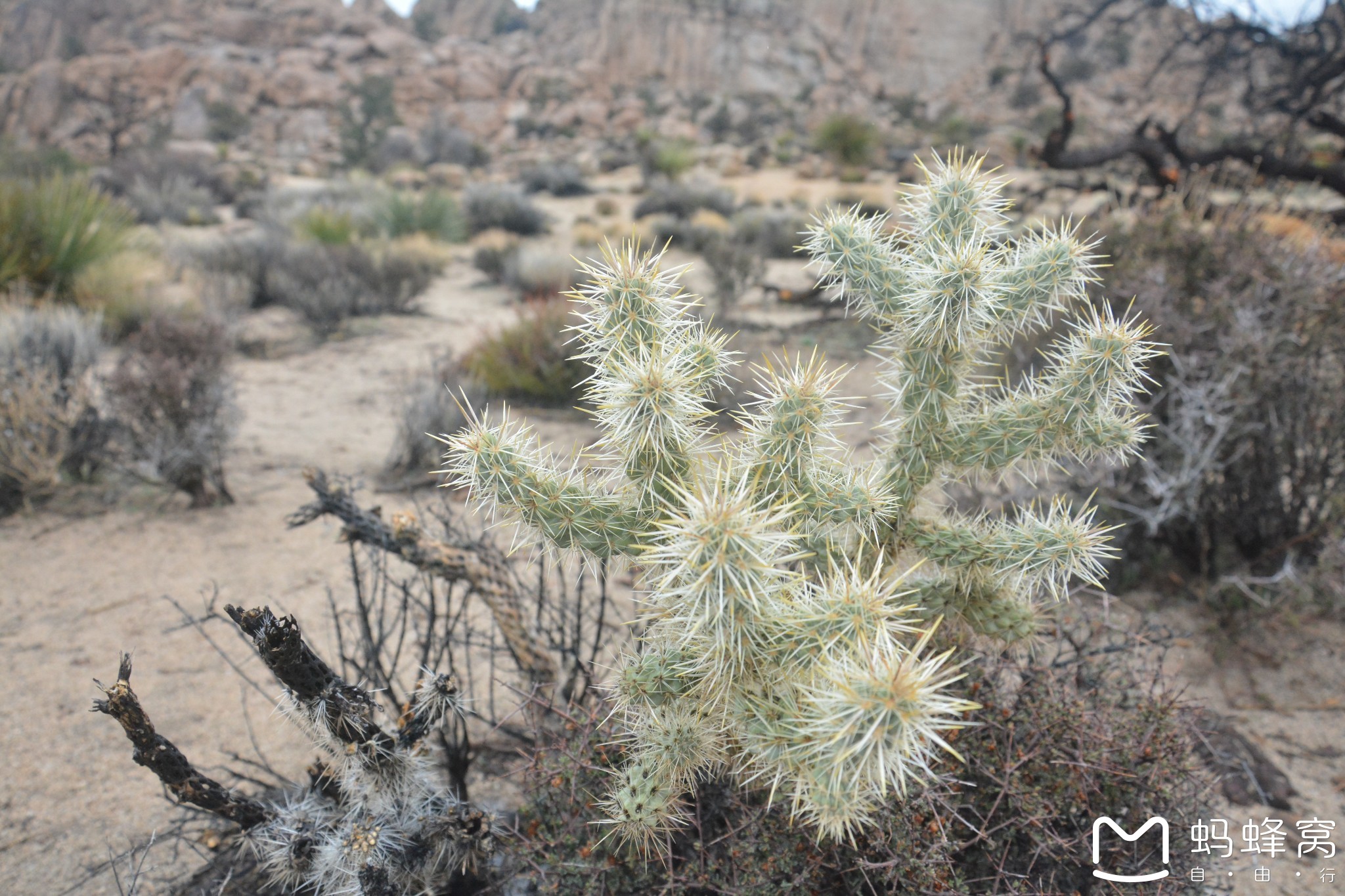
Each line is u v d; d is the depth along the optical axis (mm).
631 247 1693
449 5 136250
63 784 3258
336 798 2170
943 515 2037
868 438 5504
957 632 2145
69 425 6105
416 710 2010
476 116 87875
